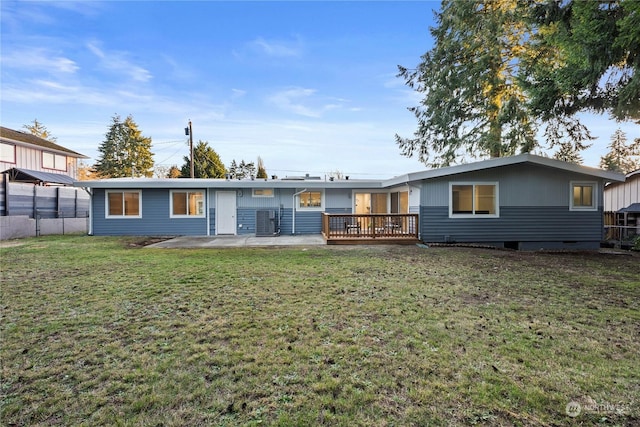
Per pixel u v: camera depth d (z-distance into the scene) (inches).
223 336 126.0
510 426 76.1
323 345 118.0
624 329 134.6
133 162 1390.3
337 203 562.3
